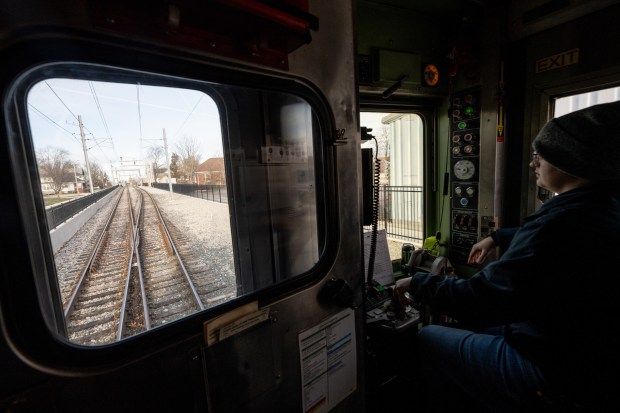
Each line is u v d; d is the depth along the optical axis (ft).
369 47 5.89
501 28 5.97
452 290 2.99
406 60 6.01
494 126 6.21
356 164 3.32
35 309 1.56
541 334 2.76
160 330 2.03
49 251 1.91
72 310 7.07
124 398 1.87
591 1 4.92
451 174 7.13
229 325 2.34
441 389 4.72
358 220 3.41
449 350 3.91
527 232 2.74
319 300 3.05
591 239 2.34
